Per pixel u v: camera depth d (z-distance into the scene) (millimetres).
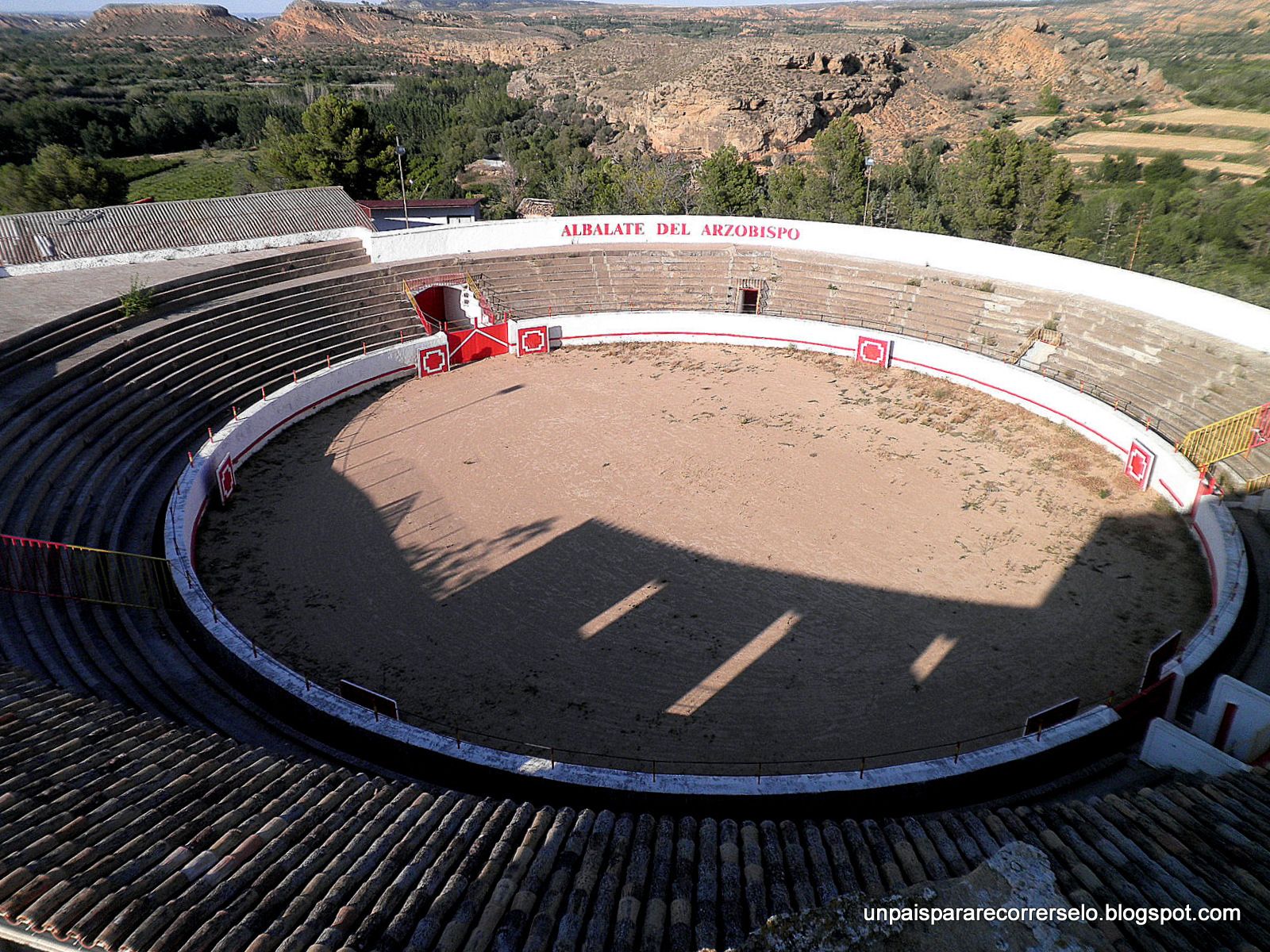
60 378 32156
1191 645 22438
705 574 28453
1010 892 10969
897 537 30422
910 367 44000
